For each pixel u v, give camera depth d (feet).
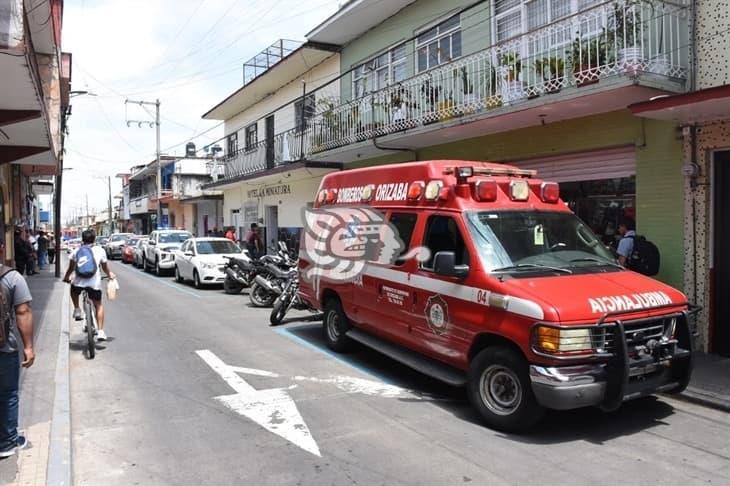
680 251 26.71
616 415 18.34
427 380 22.59
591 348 15.71
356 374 23.39
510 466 14.55
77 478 14.05
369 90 52.54
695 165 25.66
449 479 13.84
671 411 18.75
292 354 26.89
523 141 35.29
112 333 32.01
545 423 17.61
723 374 22.35
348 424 17.63
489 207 19.97
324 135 52.54
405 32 47.06
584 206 32.17
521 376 16.25
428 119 37.40
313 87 63.31
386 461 14.90
